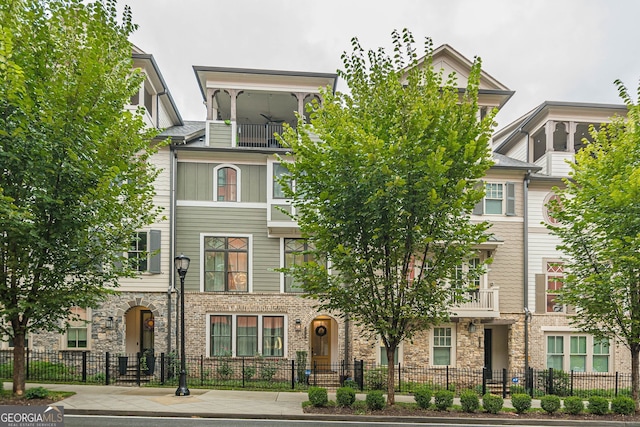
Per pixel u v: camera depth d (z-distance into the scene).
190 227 16.59
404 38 10.18
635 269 10.41
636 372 11.26
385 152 9.27
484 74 18.11
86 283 10.49
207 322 16.27
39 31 9.08
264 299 16.55
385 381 15.20
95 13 9.70
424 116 9.19
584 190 11.26
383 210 9.59
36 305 9.23
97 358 15.53
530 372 14.87
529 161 19.83
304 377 15.53
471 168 9.75
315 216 10.48
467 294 16.47
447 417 10.09
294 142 10.48
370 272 10.20
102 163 9.86
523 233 17.41
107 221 10.38
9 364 14.70
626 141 10.83
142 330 17.67
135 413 9.70
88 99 9.38
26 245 9.33
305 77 17.45
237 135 17.94
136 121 10.40
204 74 17.30
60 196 9.26
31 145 8.84
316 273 10.23
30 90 8.97
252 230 16.88
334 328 17.80
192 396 11.60
